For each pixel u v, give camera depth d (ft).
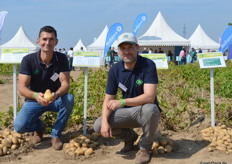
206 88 16.01
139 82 7.20
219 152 7.68
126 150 7.93
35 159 7.58
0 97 17.04
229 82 16.24
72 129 9.73
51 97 7.56
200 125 9.62
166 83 13.71
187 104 11.10
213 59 8.98
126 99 6.95
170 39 49.83
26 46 53.31
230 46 15.79
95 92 12.75
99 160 7.47
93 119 10.78
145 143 7.16
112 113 7.36
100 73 16.99
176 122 10.02
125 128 7.75
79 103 12.06
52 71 8.20
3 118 11.07
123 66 7.33
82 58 9.00
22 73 8.04
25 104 8.20
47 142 8.73
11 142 8.04
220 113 10.18
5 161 7.49
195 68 23.40
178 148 8.11
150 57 10.13
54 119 10.03
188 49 51.62
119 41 6.98
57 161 7.45
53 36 7.93
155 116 6.93
